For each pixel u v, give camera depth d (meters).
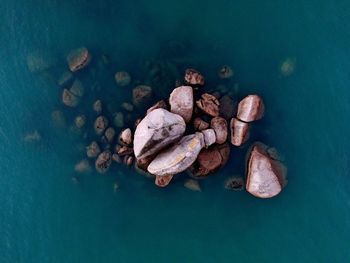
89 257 24.23
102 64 24.28
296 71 23.88
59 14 24.75
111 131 23.78
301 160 23.67
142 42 24.36
